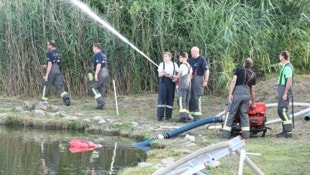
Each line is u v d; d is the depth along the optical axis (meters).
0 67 21.28
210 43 20.48
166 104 16.98
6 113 17.66
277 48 21.53
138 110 18.56
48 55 19.16
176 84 16.91
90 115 17.48
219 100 19.72
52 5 21.02
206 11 20.56
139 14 20.98
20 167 11.89
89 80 19.88
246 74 13.73
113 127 16.08
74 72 21.08
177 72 16.81
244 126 13.75
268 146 12.84
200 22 20.55
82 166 12.04
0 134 15.62
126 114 17.81
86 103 19.88
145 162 11.74
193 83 16.56
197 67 16.58
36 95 21.14
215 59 20.44
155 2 20.84
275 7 21.69
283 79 14.02
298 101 18.23
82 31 21.05
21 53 21.06
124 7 21.33
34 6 20.95
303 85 19.59
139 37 21.16
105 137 15.46
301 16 21.44
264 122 14.10
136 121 16.73
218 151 7.59
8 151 13.47
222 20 20.42
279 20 21.73
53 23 20.97
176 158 11.91
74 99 20.77
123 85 21.25
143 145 14.13
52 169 11.75
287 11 21.88
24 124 16.97
